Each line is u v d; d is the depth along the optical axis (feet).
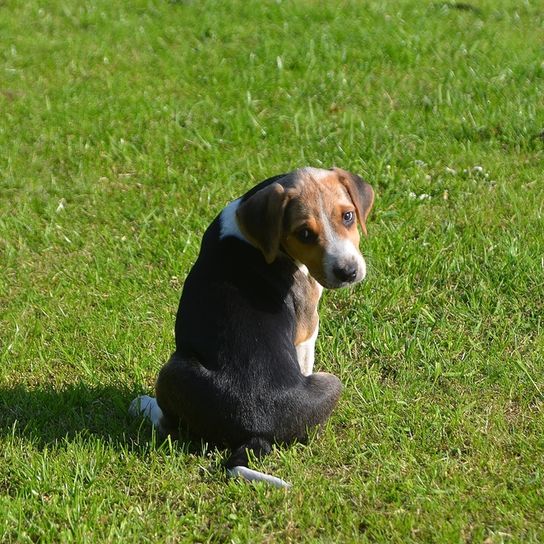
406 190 45.73
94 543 26.58
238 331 28.99
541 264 39.40
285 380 28.94
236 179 48.24
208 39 65.41
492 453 29.91
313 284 30.94
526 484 28.37
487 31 64.75
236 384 28.50
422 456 30.04
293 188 29.22
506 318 37.19
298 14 68.49
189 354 29.37
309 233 28.94
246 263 30.01
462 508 27.32
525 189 45.42
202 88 58.18
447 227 42.52
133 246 43.60
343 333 36.96
